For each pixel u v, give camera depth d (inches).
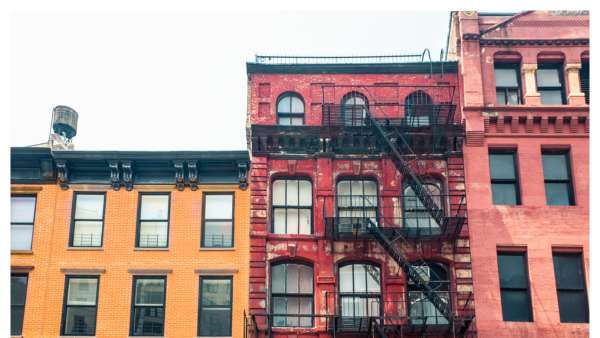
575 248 984.3
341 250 983.0
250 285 960.9
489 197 1010.1
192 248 984.3
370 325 900.6
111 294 960.3
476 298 952.9
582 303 964.0
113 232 994.7
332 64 1091.3
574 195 1016.9
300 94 1087.6
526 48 1088.8
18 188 1018.1
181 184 1018.7
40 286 966.4
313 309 963.3
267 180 1026.7
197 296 958.4
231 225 1007.0
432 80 1088.2
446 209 1011.9
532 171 1024.9
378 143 1040.2
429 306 965.2
